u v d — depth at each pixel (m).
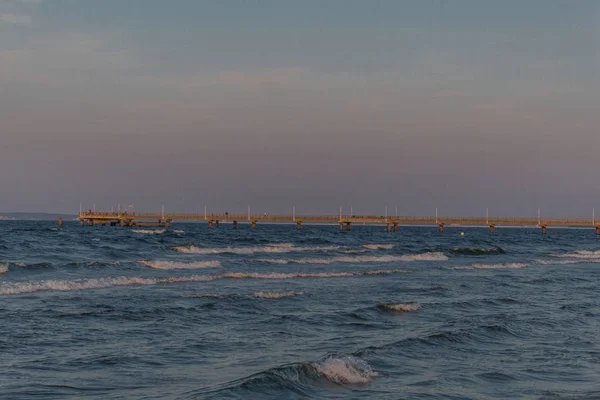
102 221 146.88
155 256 45.03
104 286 25.97
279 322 18.62
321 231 145.25
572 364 14.38
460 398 11.47
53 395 10.86
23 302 20.81
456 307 22.88
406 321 19.45
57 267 33.00
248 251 51.94
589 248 83.31
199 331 16.98
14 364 12.80
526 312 22.20
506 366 14.01
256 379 11.50
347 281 31.30
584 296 27.98
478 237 120.12
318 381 11.91
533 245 88.19
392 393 11.50
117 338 15.72
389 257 49.06
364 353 14.33
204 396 10.70
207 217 147.12
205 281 29.45
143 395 10.95
